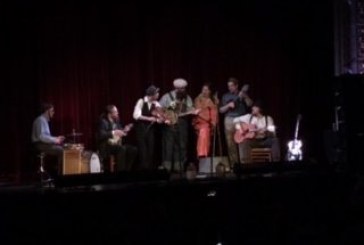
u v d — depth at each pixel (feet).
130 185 22.29
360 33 39.73
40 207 20.95
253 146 38.11
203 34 41.81
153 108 37.68
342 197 23.07
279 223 22.31
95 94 39.75
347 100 28.32
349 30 39.99
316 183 23.25
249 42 42.55
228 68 42.22
